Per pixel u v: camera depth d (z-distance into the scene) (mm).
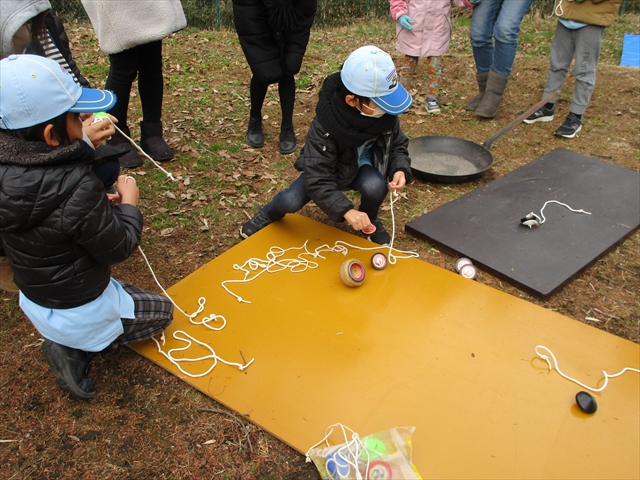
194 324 2209
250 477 1685
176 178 3352
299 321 2227
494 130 4152
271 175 3455
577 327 2203
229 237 2861
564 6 3664
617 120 4266
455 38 6711
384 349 2092
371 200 2598
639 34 6652
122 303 1898
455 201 3115
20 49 1978
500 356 2070
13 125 1436
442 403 1880
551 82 4066
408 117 4398
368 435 1724
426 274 2506
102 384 1972
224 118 4250
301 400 1889
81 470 1690
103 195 1617
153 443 1776
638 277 2590
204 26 7059
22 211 1460
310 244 2725
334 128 2262
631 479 1653
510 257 2635
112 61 3148
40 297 1678
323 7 7590
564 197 3145
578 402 1854
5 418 1842
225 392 1917
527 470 1672
